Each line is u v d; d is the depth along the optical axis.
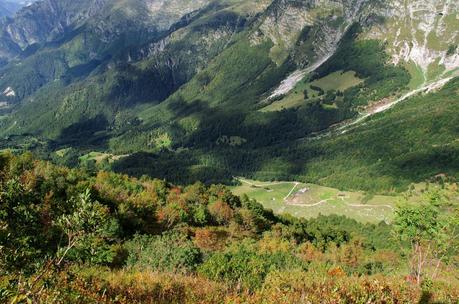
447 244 26.17
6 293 10.14
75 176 77.62
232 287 21.89
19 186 13.20
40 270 11.52
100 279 19.75
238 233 76.62
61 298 11.91
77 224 11.41
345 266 52.75
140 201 74.25
